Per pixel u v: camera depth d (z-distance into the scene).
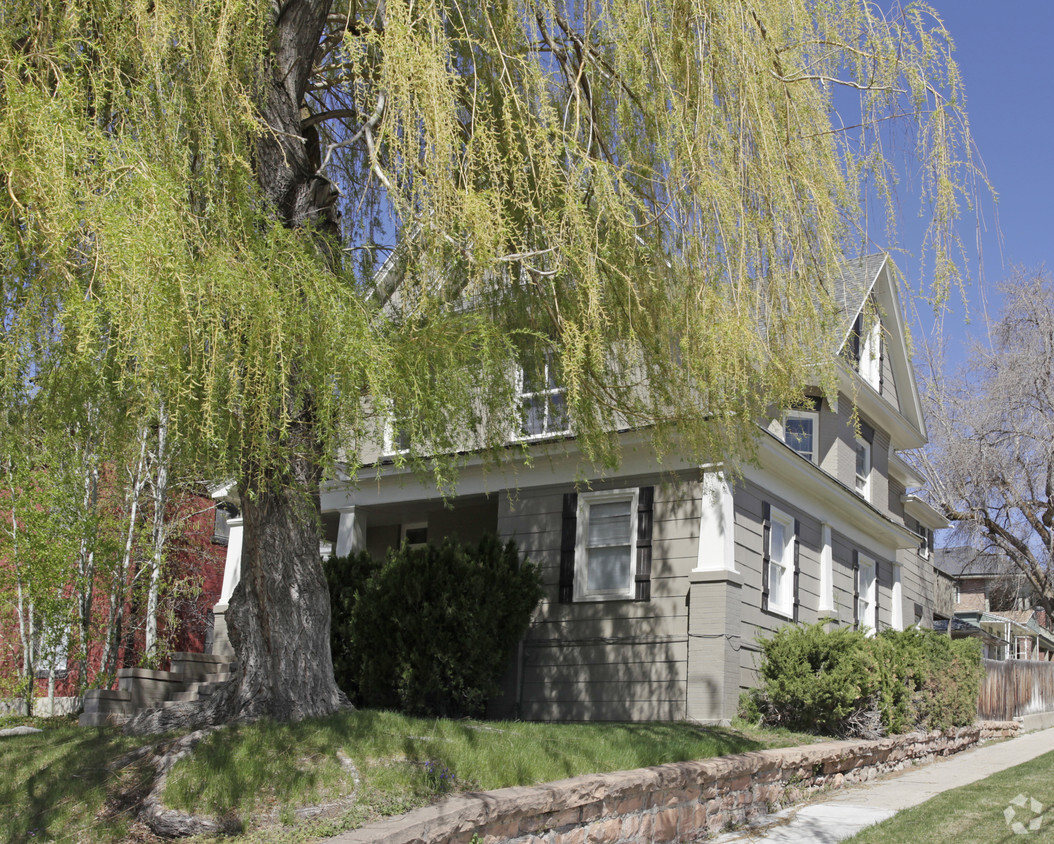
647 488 11.70
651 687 11.09
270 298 4.58
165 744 6.33
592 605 11.77
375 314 5.66
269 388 4.62
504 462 11.12
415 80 5.22
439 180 5.18
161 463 5.97
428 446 5.95
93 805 5.63
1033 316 25.91
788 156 6.28
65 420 4.73
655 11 6.28
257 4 5.51
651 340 7.16
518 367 7.70
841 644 10.54
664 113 6.39
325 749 5.96
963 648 14.03
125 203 4.20
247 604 6.97
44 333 4.31
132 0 4.96
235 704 6.83
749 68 6.12
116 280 4.00
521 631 11.50
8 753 7.06
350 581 12.57
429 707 11.10
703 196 6.14
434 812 4.95
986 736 14.77
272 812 5.29
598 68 7.03
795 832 7.17
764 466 12.28
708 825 7.12
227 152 5.20
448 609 10.94
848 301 6.43
